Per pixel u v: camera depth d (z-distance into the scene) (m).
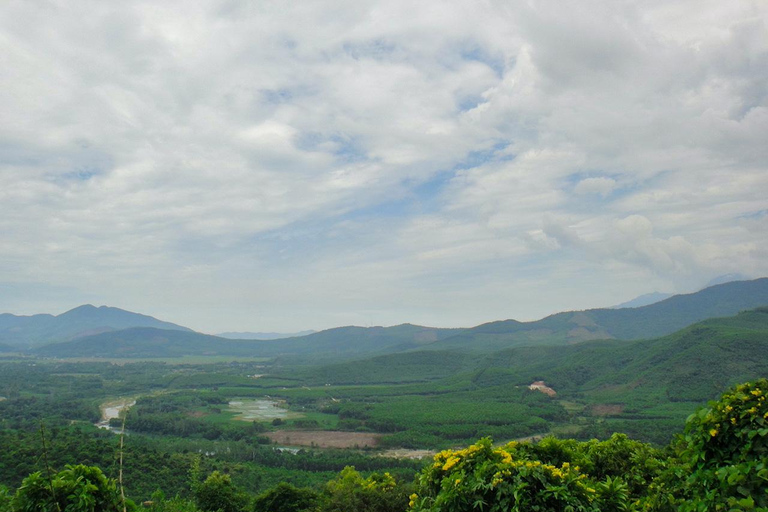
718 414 7.48
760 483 6.32
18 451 35.44
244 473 54.75
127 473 38.56
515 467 8.44
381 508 20.08
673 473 8.27
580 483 8.37
